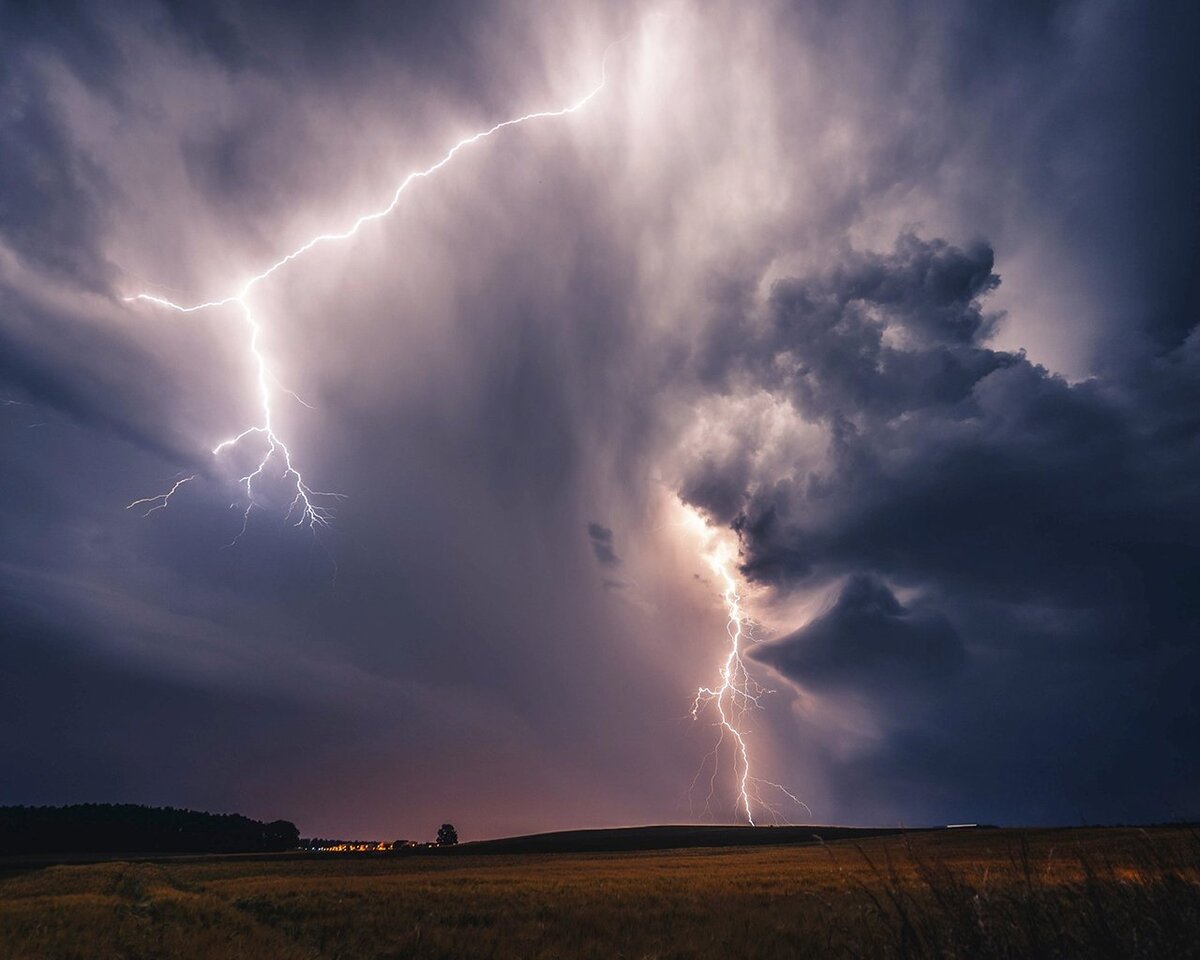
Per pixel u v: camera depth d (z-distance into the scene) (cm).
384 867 4075
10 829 8338
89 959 1067
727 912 1433
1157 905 320
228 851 8544
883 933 376
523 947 1133
